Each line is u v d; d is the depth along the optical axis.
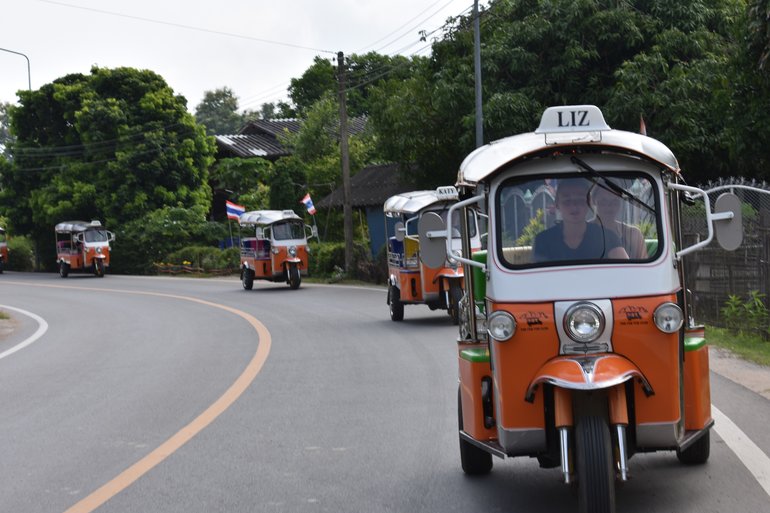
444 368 13.70
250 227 35.62
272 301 28.83
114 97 60.09
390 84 36.00
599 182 6.52
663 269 6.29
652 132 26.84
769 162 20.42
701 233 16.72
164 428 10.44
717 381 11.12
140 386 13.69
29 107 62.00
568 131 6.82
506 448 6.30
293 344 17.78
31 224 62.62
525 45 29.31
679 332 6.30
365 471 8.05
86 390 13.59
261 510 7.06
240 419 10.72
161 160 57.50
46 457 9.23
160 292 36.62
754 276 15.19
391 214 21.45
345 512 6.89
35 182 61.91
